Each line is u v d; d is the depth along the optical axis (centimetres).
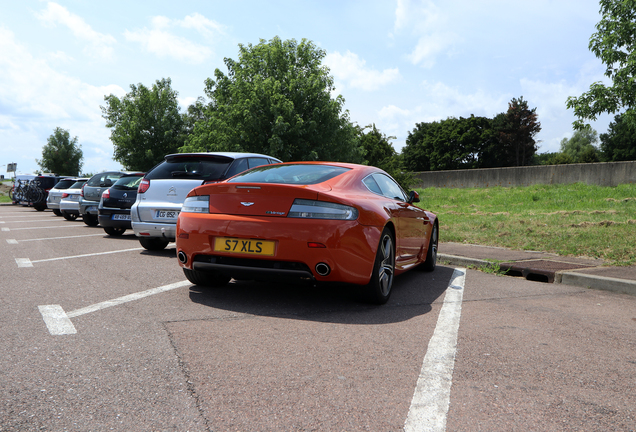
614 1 835
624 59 827
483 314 384
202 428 184
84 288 438
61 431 179
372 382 236
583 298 463
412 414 203
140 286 451
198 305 383
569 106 889
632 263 600
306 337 307
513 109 6431
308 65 2420
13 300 386
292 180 414
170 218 672
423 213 559
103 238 904
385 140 2773
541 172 2347
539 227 973
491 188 2438
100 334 299
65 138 5231
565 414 207
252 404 207
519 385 238
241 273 385
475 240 840
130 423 187
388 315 372
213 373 240
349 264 366
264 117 2061
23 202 2416
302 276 367
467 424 196
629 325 363
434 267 625
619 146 6175
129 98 3112
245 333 311
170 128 3114
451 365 263
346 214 368
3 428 179
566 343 311
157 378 232
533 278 584
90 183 1191
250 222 373
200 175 671
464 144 6631
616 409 213
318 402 211
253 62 2347
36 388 217
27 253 672
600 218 1095
